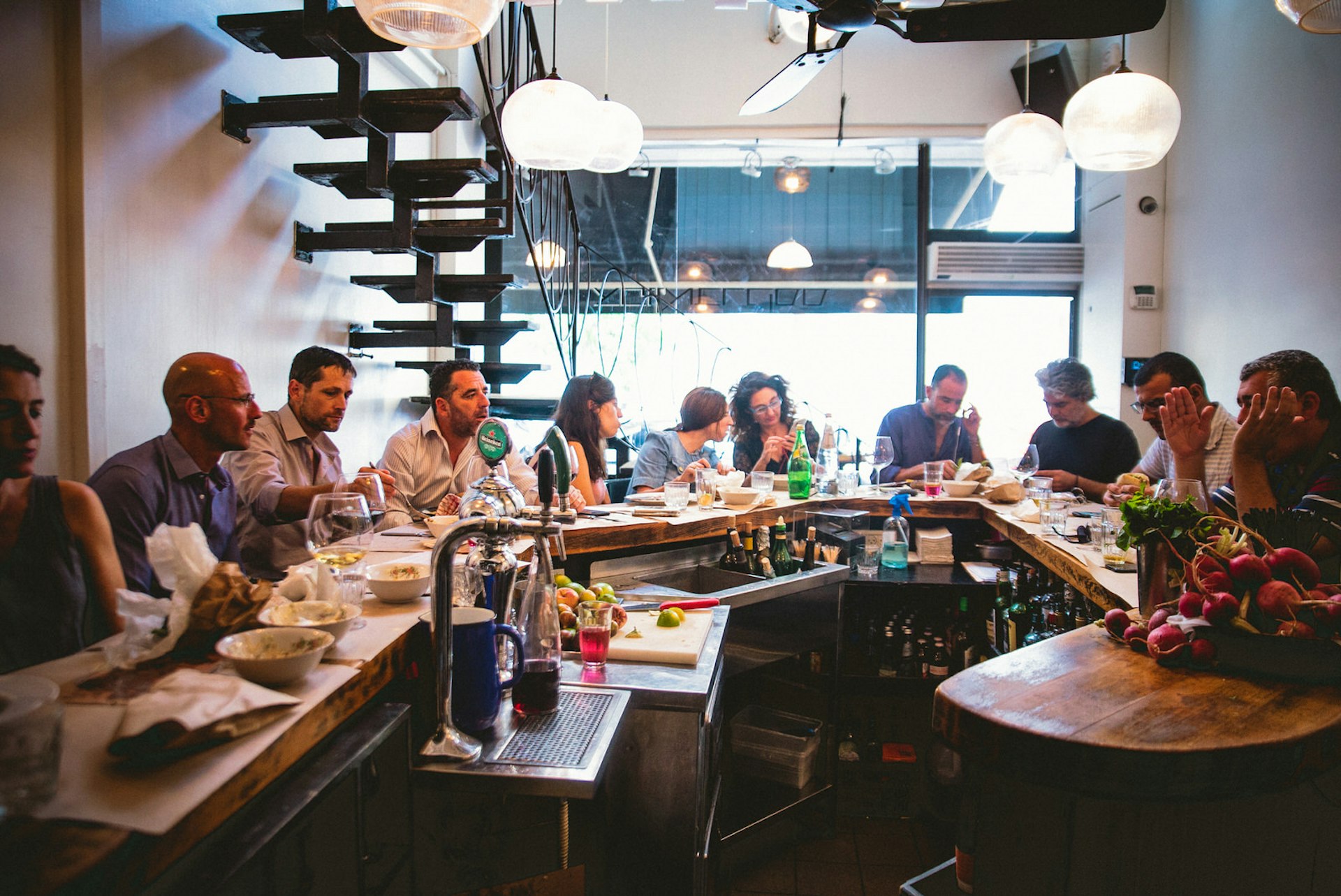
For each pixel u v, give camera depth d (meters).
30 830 0.76
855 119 5.62
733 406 4.32
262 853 0.95
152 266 2.94
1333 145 3.87
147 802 0.83
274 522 2.50
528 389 6.15
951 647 3.26
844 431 5.03
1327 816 1.39
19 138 2.45
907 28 2.49
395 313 4.95
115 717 1.02
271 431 2.80
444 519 2.44
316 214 4.02
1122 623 1.63
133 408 2.86
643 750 1.71
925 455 4.36
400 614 1.55
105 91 2.72
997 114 5.57
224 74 3.31
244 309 3.47
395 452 3.19
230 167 3.36
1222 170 4.78
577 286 5.41
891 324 6.09
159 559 1.23
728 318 6.21
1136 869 1.31
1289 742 1.18
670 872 1.72
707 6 5.66
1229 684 1.39
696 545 2.97
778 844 2.80
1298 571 1.45
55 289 2.58
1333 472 1.71
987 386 6.05
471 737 1.40
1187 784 1.14
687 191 6.20
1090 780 1.17
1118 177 5.43
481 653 1.41
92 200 2.65
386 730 1.25
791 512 3.27
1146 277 5.41
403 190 3.61
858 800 3.06
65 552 1.61
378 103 3.21
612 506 3.11
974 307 6.02
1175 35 5.32
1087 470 3.95
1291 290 4.16
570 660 1.82
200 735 0.93
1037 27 2.46
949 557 3.38
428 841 1.40
